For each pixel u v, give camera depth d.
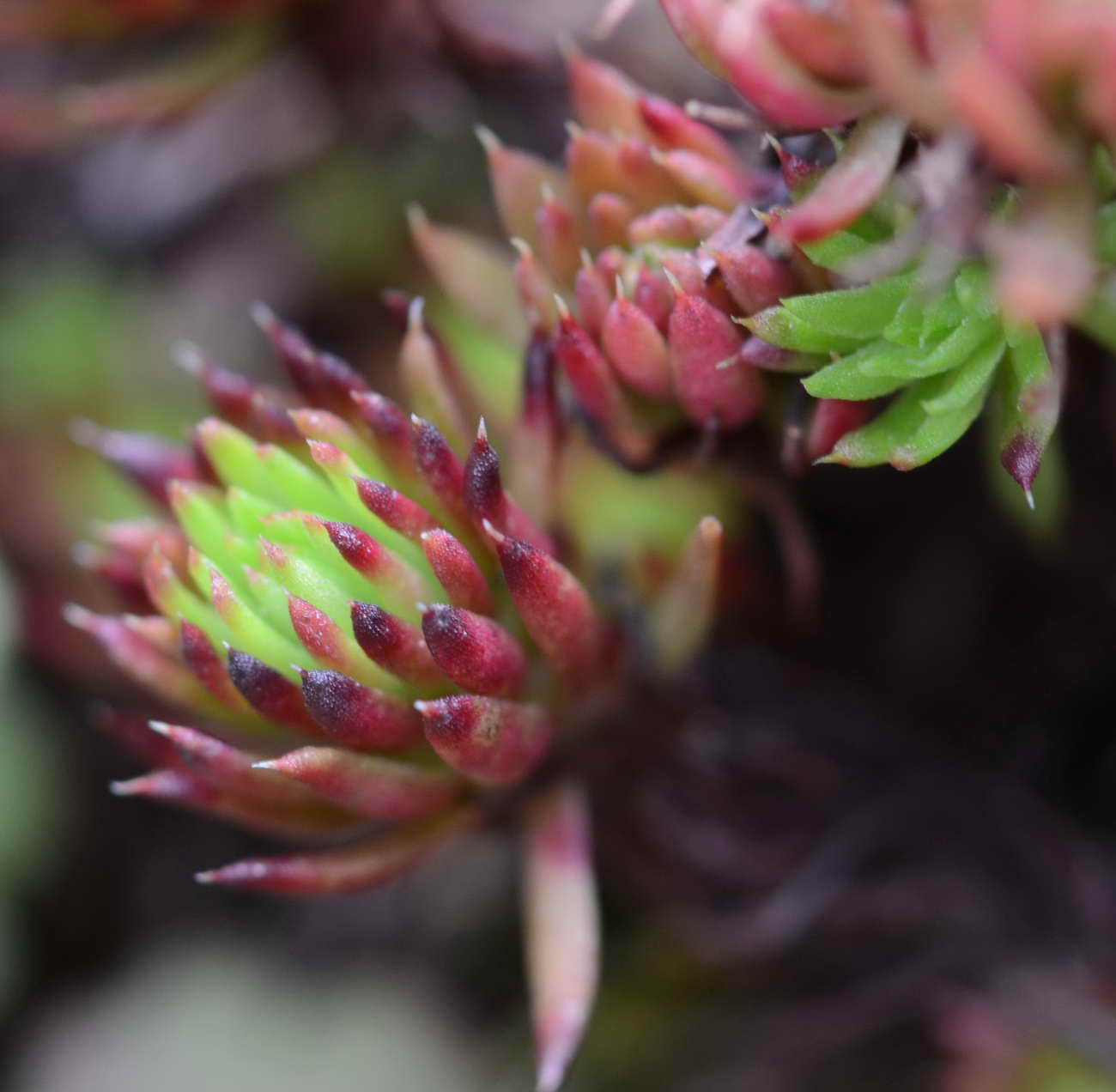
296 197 0.17
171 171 0.17
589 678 0.13
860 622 0.15
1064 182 0.12
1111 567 0.15
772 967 0.15
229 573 0.13
